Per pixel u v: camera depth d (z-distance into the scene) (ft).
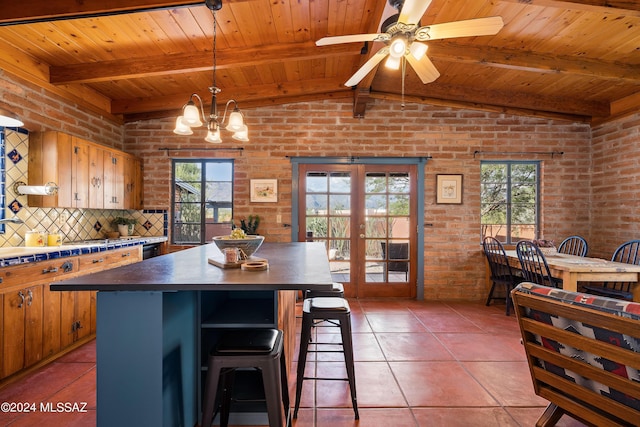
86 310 9.69
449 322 11.53
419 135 14.60
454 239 14.65
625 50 9.75
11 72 9.17
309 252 8.20
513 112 14.19
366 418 6.18
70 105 11.41
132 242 11.48
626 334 3.93
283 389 5.74
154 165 14.47
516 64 10.25
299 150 14.55
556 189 14.65
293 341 8.76
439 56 10.16
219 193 14.90
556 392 5.24
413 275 14.71
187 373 5.54
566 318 4.64
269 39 9.75
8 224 9.27
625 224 12.91
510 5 8.25
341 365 8.25
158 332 4.63
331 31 9.53
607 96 12.75
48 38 8.87
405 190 14.78
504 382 7.47
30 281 7.76
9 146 9.29
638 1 7.29
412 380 7.54
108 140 13.47
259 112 14.56
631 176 12.67
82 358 8.66
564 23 8.76
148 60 10.16
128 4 7.07
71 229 11.66
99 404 4.67
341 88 13.28
